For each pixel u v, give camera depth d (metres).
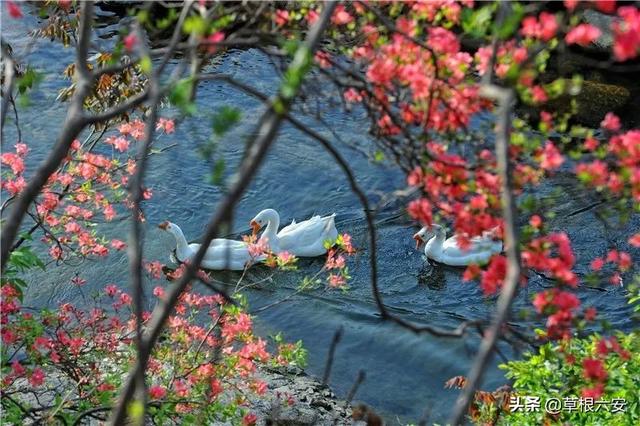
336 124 23.48
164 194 21.05
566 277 5.88
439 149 6.30
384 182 21.62
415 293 18.33
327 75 5.71
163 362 10.34
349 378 15.53
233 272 19.20
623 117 23.98
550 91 5.91
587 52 26.17
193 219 20.45
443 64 6.23
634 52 5.14
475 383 3.38
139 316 3.76
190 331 10.55
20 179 10.66
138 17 5.34
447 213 6.26
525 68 5.57
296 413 13.51
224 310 10.33
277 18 6.28
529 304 16.12
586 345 9.33
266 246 12.19
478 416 10.67
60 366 10.22
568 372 9.33
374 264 4.78
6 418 8.67
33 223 19.16
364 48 6.46
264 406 13.58
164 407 9.30
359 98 6.59
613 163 6.54
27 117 22.81
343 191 21.58
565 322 5.93
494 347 3.44
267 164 22.44
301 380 15.13
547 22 5.62
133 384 3.80
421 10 6.34
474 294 18.28
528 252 5.94
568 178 19.42
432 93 5.83
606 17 26.75
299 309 17.64
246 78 25.55
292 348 10.77
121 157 20.59
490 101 6.29
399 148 6.51
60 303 16.97
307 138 23.23
